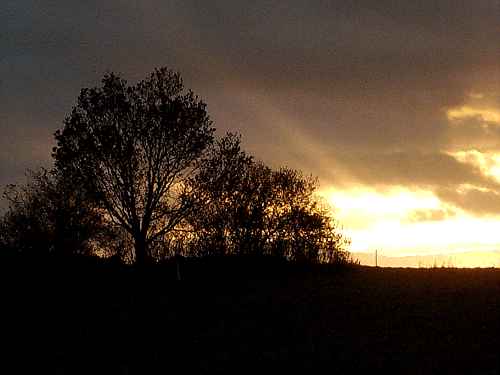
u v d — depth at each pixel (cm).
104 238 4744
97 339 3475
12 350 3334
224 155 4831
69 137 4703
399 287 4166
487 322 3350
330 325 3469
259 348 3200
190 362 3070
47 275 4466
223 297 4156
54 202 4700
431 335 3198
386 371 2761
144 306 4034
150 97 4756
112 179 4703
